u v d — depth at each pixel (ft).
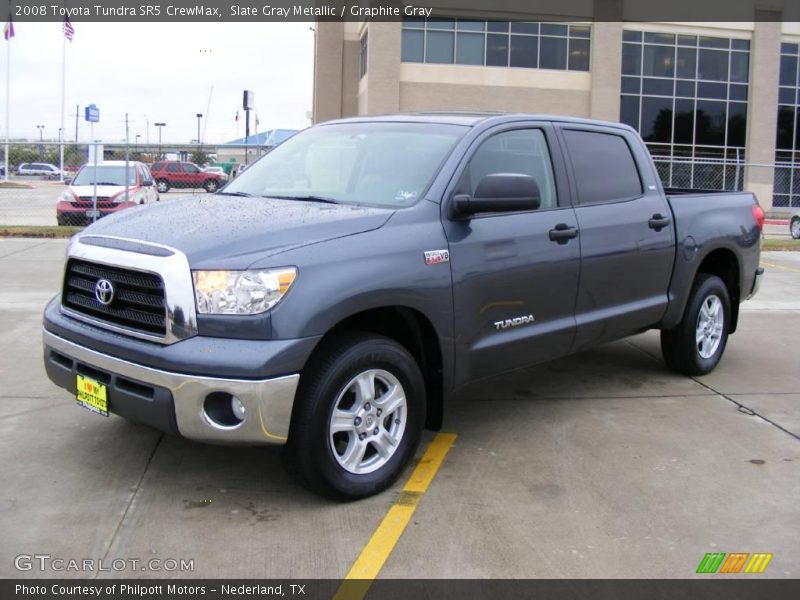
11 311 26.94
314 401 12.28
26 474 13.89
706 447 16.11
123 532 11.96
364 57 120.06
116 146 64.03
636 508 13.24
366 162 15.70
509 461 15.16
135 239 12.81
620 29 108.88
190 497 13.17
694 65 112.27
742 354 24.12
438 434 16.61
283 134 106.83
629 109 111.86
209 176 114.83
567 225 16.58
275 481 13.89
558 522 12.66
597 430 16.99
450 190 14.53
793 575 11.23
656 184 19.71
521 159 16.30
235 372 11.55
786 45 114.32
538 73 108.68
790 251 56.29
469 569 11.18
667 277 19.57
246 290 11.73
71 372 13.47
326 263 12.41
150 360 12.01
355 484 13.00
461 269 14.32
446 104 107.34
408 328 14.38
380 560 11.34
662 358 23.29
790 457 15.65
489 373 15.43
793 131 115.75
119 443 15.37
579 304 17.10
